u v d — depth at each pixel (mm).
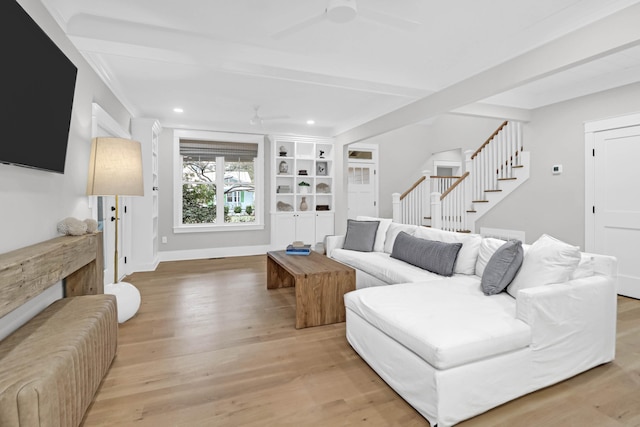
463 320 1837
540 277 2051
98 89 3271
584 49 2352
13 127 1610
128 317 2922
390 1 2293
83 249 2264
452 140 7332
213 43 2820
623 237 3666
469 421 1641
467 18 2514
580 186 4008
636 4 2076
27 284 1521
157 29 2633
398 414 1708
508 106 4328
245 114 5375
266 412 1713
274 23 2582
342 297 2982
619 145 3670
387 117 4797
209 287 4051
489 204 5070
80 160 2766
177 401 1799
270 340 2586
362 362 2246
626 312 3168
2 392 1122
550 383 1909
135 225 4809
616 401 1799
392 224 4254
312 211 6574
